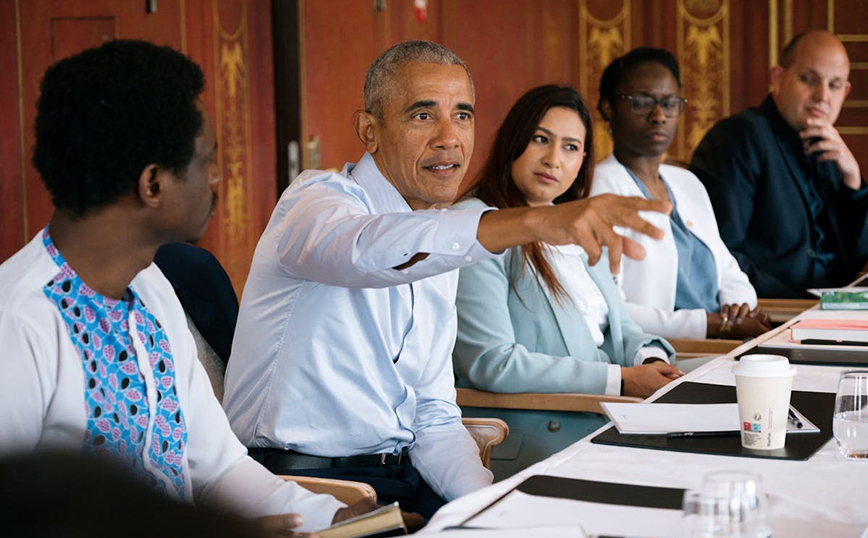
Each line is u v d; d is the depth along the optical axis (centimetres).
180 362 164
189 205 148
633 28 774
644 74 416
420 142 233
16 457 43
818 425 181
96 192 141
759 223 508
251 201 681
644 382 286
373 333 221
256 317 222
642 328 381
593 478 149
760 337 286
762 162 505
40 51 523
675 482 146
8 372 138
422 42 237
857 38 748
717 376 229
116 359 150
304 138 703
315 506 175
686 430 176
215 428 175
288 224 201
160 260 245
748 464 157
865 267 548
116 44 142
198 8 613
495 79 779
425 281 232
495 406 286
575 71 781
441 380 239
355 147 739
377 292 221
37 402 140
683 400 203
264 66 697
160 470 156
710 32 770
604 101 429
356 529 148
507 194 320
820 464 157
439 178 236
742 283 429
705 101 775
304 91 701
